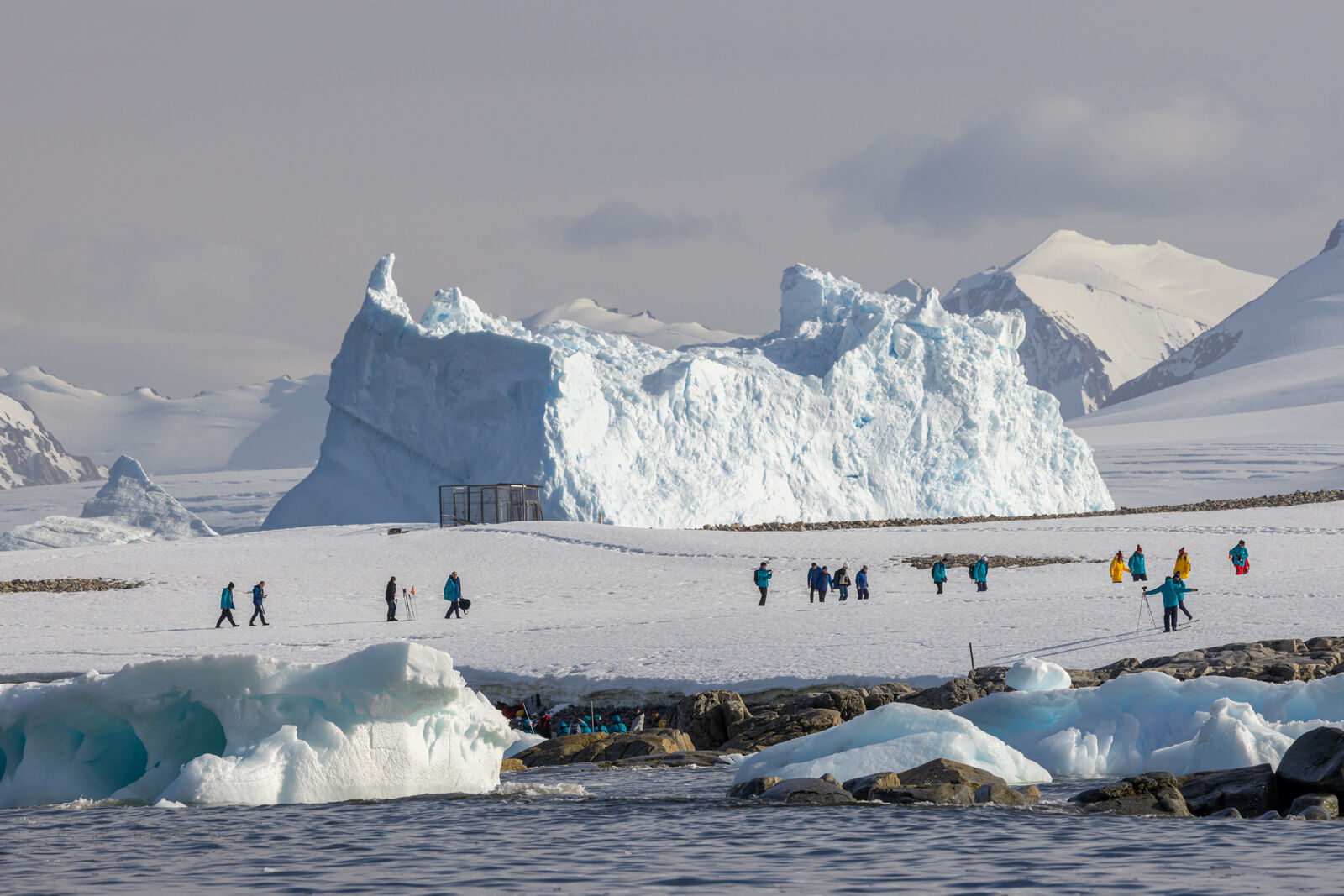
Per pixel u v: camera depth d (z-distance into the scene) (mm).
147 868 46125
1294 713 71188
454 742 66625
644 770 80188
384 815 57812
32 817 57312
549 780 74938
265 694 62875
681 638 125000
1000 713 77625
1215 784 58312
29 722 64375
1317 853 46250
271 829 54094
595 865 45906
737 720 95688
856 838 50406
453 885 42781
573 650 121250
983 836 50562
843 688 100375
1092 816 55031
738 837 51094
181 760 65125
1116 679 76625
